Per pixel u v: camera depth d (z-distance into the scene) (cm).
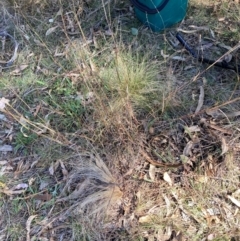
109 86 171
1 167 163
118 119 157
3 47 200
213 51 184
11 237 147
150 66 178
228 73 175
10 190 156
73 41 195
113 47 187
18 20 206
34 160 162
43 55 193
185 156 154
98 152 158
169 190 149
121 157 156
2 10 209
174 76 175
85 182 150
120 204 148
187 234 140
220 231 140
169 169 153
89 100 172
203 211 144
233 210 143
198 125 161
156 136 160
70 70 186
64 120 170
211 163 152
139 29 195
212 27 192
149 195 149
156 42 189
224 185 148
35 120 173
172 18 190
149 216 145
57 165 159
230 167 150
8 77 189
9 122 173
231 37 188
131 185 151
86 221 146
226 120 161
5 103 175
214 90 171
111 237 142
